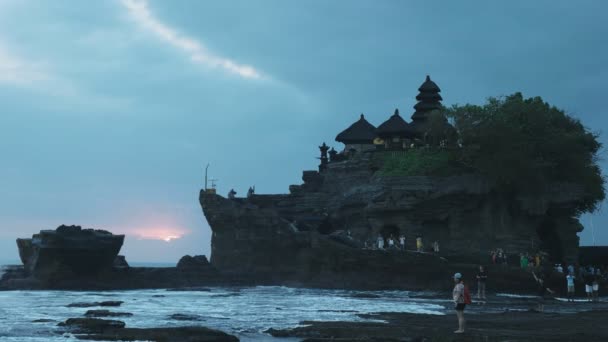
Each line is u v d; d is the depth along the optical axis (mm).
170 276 75625
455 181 78125
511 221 79312
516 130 79250
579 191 79125
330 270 71188
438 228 79312
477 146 79875
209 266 77750
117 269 73250
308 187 92188
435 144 87062
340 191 88125
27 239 73625
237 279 76000
